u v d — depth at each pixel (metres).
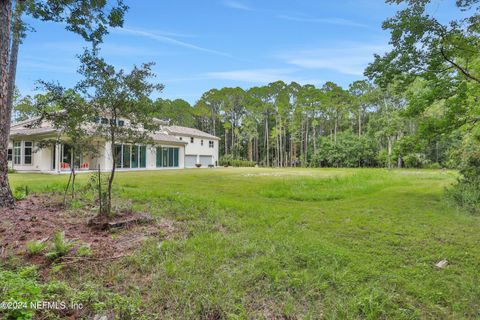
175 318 2.07
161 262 2.93
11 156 17.55
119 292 2.38
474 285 2.64
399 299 2.39
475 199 6.47
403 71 7.66
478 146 8.55
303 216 5.36
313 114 40.16
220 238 3.78
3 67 4.99
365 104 36.59
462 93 7.80
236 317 2.07
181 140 27.67
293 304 2.28
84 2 6.55
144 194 7.26
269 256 3.17
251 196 8.12
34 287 2.10
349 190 9.10
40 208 5.30
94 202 6.01
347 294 2.45
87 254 3.02
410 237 4.10
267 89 40.72
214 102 43.59
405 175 16.72
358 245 3.73
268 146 41.19
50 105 4.84
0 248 3.12
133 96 4.57
